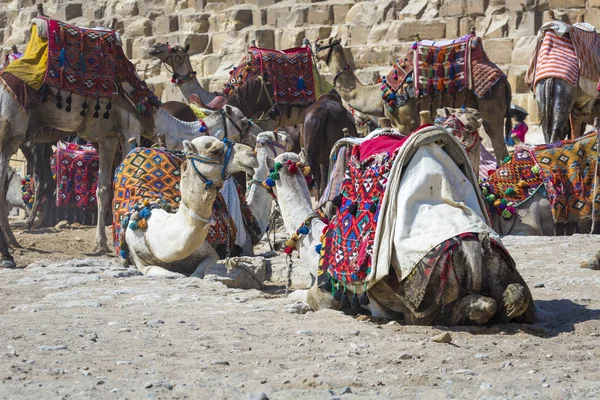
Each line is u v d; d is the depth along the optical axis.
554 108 24.03
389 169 9.25
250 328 9.24
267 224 15.85
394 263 9.01
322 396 6.70
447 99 26.14
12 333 8.98
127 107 19.59
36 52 18.47
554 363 7.77
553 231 18.22
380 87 28.80
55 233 24.53
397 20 38.00
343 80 29.20
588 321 9.27
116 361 7.79
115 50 19.23
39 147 25.44
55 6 50.94
